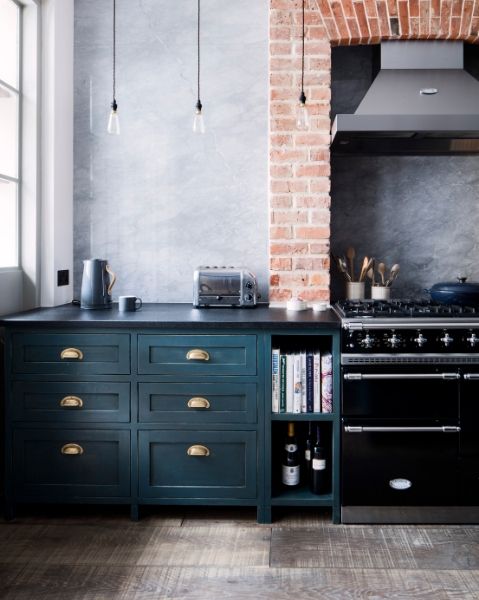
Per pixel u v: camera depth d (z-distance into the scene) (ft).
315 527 8.36
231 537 8.06
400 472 8.36
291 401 8.48
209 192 10.93
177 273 11.00
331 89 10.98
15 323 8.46
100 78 10.94
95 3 10.91
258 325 8.29
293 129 10.23
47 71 10.13
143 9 10.88
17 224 10.03
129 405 8.48
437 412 8.30
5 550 7.70
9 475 8.58
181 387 8.46
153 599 6.59
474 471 8.32
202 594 6.68
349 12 10.11
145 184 10.96
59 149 10.39
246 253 10.93
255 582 6.92
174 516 8.76
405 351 8.27
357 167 11.03
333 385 8.39
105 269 10.10
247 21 10.80
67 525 8.45
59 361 8.51
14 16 9.90
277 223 10.29
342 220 11.09
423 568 7.23
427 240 11.02
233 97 10.84
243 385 8.42
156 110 10.91
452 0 9.98
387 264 11.09
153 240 11.00
